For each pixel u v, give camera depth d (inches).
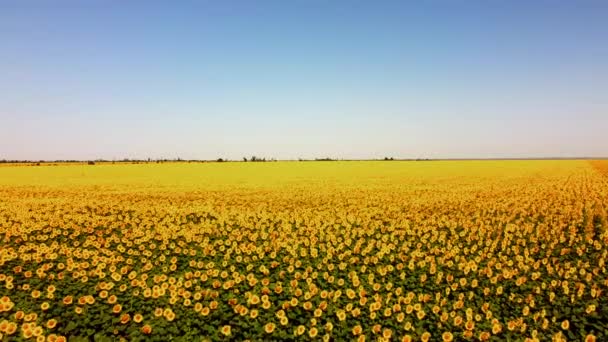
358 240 600.7
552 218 720.3
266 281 413.4
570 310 347.3
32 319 322.0
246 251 531.8
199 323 325.4
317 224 676.7
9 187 1332.4
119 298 372.5
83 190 1238.9
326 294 368.8
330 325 310.8
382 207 886.4
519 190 1169.4
